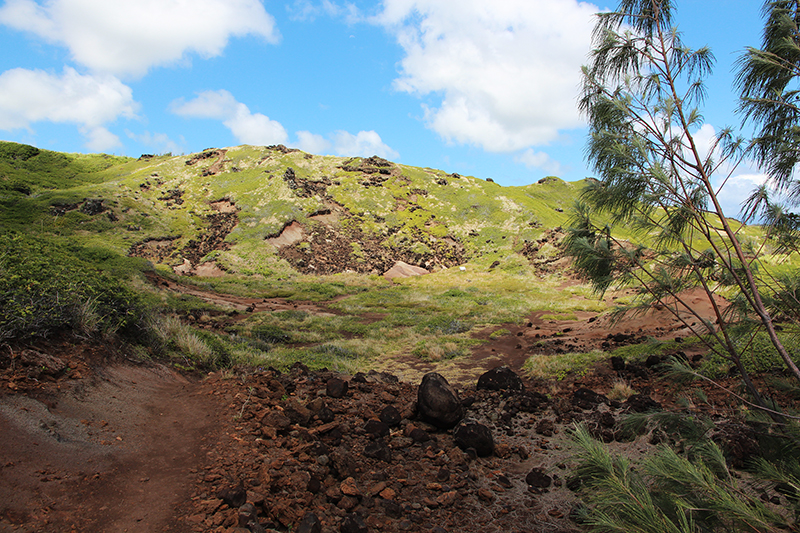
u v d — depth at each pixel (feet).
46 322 15.02
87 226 126.93
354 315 77.46
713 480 6.07
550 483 12.61
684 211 8.40
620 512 6.35
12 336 13.53
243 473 10.74
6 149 200.64
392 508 10.52
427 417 16.42
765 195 8.95
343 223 169.27
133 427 12.59
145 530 8.02
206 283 96.48
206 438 12.68
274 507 9.33
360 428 15.72
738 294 9.09
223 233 145.07
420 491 11.84
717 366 19.53
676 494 6.29
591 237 9.62
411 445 14.97
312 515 9.06
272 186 175.22
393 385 22.84
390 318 71.77
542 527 10.28
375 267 142.82
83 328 16.98
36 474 8.78
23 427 10.06
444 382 17.13
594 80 10.04
